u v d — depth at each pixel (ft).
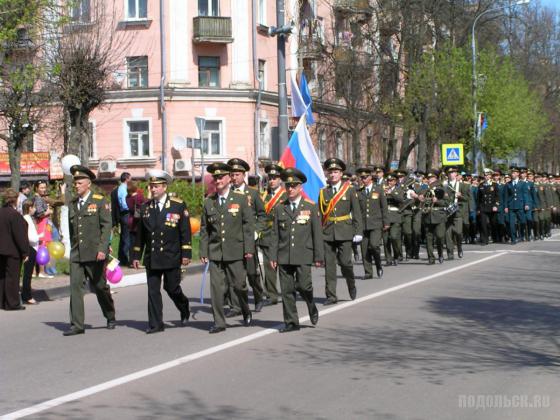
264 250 46.32
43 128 94.38
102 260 37.32
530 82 187.52
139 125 134.72
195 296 51.37
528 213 95.55
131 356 31.40
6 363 30.66
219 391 25.43
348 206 45.19
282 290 36.37
